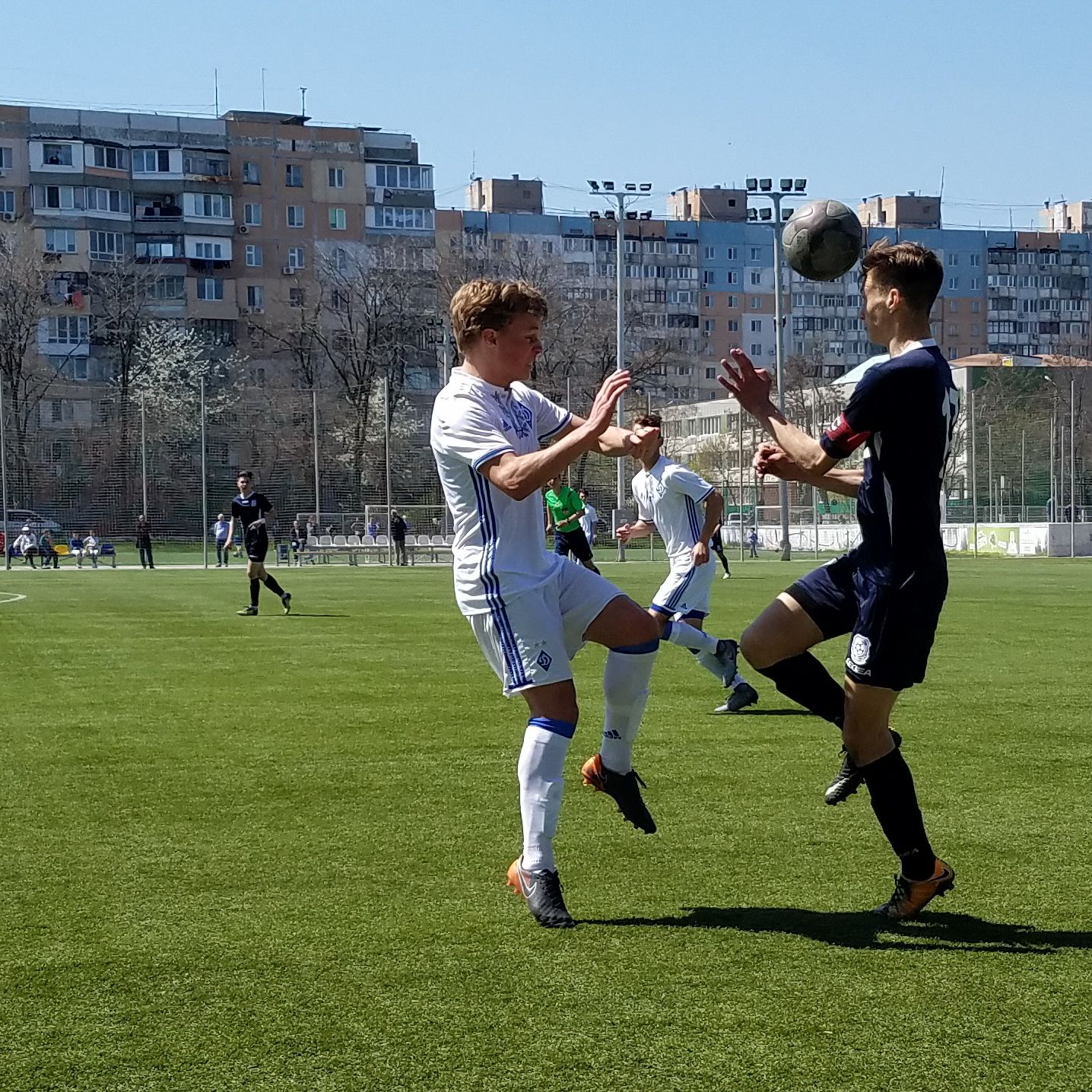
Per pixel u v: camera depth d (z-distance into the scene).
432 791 6.10
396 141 85.44
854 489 4.69
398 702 9.18
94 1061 3.04
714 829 5.29
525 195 112.06
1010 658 11.84
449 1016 3.29
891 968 3.64
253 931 4.00
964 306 117.94
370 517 44.19
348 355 70.19
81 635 15.11
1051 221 140.38
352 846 5.06
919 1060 3.02
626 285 105.25
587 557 16.62
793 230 4.89
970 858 4.83
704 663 8.66
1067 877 4.58
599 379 69.12
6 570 38.19
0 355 62.75
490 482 4.22
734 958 3.72
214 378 73.25
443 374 68.19
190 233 80.44
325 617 18.06
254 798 5.96
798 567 37.00
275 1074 2.96
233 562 44.16
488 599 4.28
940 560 4.12
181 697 9.54
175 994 3.46
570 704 4.30
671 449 65.62
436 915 4.16
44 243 76.62
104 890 4.46
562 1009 3.34
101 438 42.34
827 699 4.60
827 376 112.75
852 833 5.23
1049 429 50.28
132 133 79.44
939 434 4.06
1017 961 3.69
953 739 7.42
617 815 5.53
